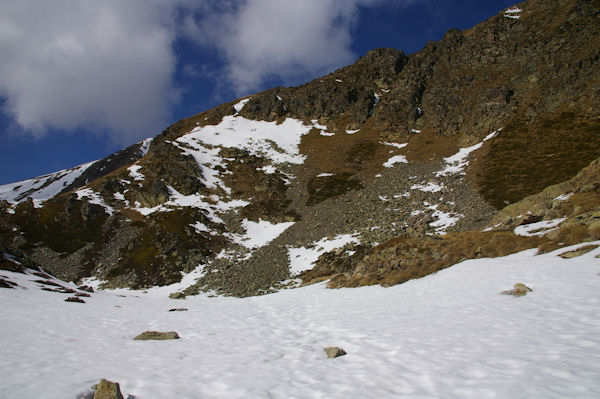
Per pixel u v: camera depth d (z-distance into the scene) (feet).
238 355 43.19
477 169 258.98
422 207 224.74
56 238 250.78
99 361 39.63
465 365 31.40
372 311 72.43
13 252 157.17
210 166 359.66
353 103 453.58
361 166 333.42
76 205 286.05
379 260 135.03
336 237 215.51
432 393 26.20
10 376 32.01
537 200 129.70
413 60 479.41
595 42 318.24
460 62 428.15
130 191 312.91
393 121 391.65
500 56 394.73
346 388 29.25
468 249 112.78
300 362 38.83
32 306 81.15
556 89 301.22
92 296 127.95
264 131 443.73
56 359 39.55
